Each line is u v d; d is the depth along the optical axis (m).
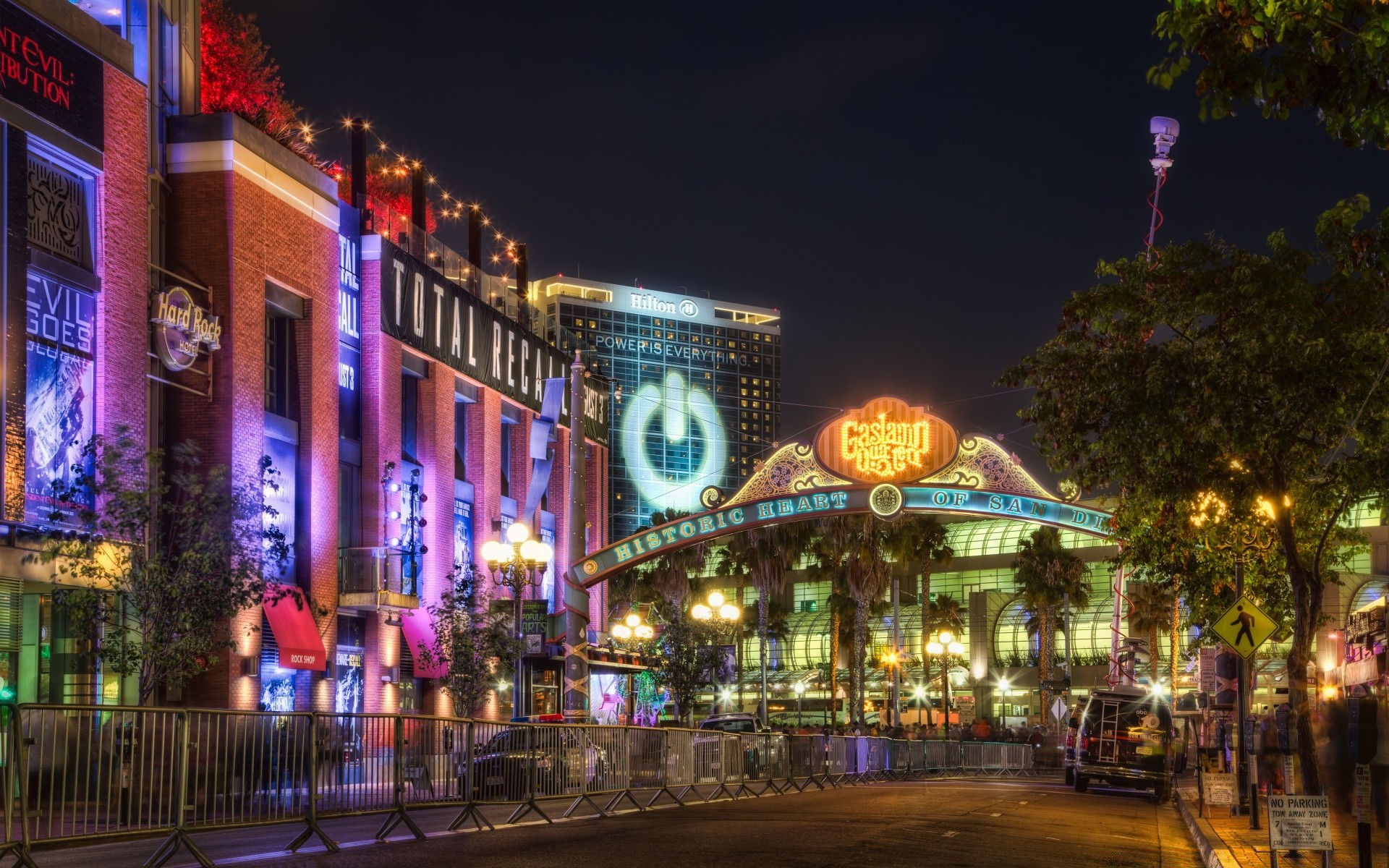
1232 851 17.45
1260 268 20.61
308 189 40.78
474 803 19.28
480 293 57.34
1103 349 22.36
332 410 42.00
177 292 33.94
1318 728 20.36
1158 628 82.19
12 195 28.09
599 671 60.66
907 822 21.20
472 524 53.47
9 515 27.34
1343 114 10.52
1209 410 20.61
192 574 28.91
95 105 31.12
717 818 21.77
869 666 118.06
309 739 15.83
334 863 14.40
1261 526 25.28
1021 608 116.44
